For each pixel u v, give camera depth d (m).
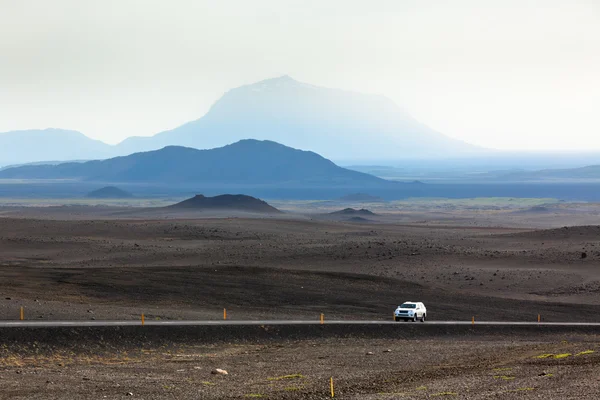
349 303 195.50
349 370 101.38
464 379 88.62
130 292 189.50
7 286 182.50
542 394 75.19
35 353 109.31
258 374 97.44
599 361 101.06
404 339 147.38
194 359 112.81
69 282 197.00
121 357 113.19
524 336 157.62
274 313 175.12
